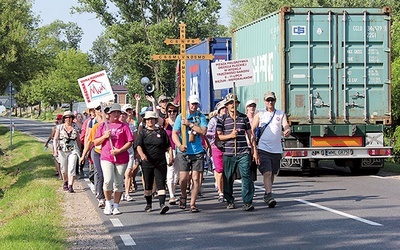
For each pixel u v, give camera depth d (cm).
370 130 1816
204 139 1283
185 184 1241
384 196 1379
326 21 1794
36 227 1026
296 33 1784
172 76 5016
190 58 1297
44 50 5281
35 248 845
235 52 2245
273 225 1052
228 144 1218
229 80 1297
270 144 1231
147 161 1208
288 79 1788
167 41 1284
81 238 973
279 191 1506
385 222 1051
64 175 1628
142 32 5175
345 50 1802
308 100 1794
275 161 1244
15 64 5031
